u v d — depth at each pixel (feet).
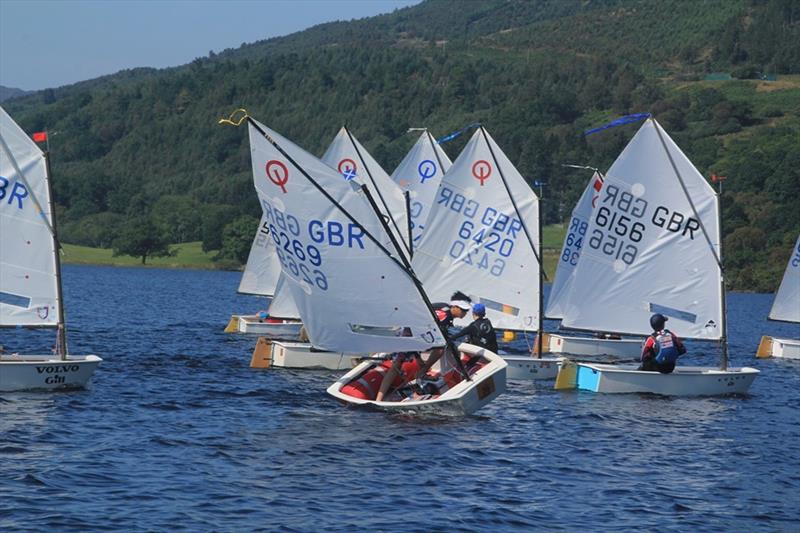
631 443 79.66
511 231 117.91
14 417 80.84
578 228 156.56
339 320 87.51
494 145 117.29
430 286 119.65
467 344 90.17
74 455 69.15
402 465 68.85
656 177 106.32
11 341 150.20
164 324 198.70
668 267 106.93
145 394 96.58
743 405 101.91
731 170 602.85
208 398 95.71
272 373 117.19
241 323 178.40
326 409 90.17
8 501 57.67
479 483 65.00
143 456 69.67
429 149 139.13
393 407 86.53
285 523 55.47
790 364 154.20
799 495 65.26
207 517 56.13
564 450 75.82
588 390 105.19
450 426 82.89
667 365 103.76
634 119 106.42
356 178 131.44
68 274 496.64
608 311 108.27
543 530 55.88
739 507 61.87
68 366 94.32
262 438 76.48
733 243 501.97
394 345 86.53
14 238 91.35
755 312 348.59
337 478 65.05
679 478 68.69
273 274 179.32
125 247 650.84
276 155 84.17
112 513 56.24
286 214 85.61
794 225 511.81
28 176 91.50
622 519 58.34
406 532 54.54
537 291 118.01
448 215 118.73
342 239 84.74
